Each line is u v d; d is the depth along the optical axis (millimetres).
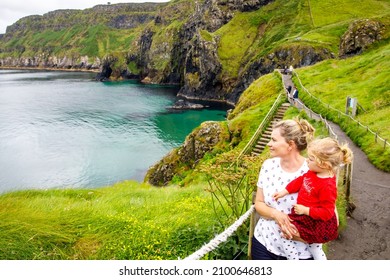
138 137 73750
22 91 163500
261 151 30328
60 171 54500
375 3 146875
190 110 105438
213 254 7516
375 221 12133
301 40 111375
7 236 8055
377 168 19281
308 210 4645
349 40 61438
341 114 32281
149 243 8742
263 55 120938
